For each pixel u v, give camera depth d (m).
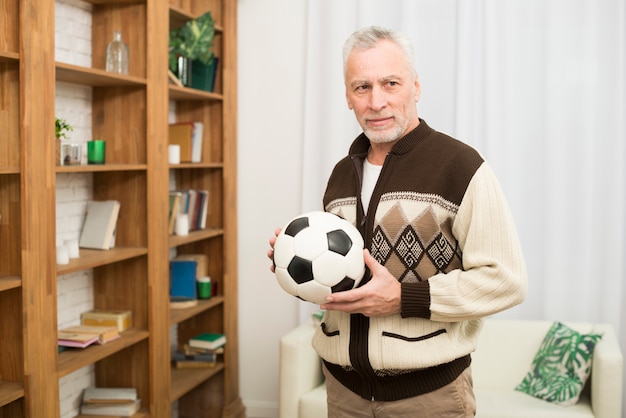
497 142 3.88
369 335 1.89
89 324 3.41
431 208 1.86
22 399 2.63
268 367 4.43
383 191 1.92
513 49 3.85
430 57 3.97
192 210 4.09
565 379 3.33
